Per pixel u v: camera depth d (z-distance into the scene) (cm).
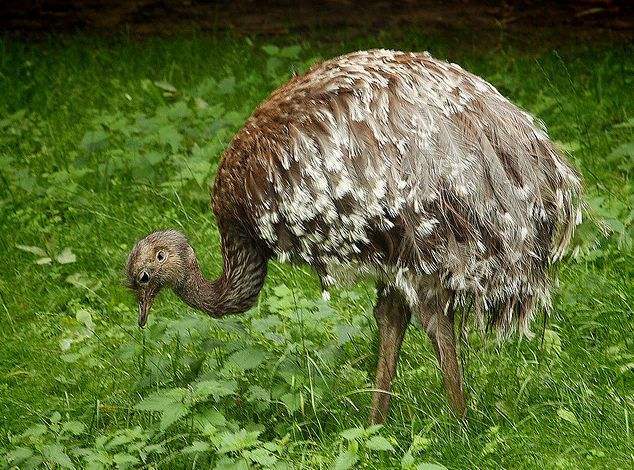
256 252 1074
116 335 1228
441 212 930
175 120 1619
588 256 1223
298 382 1025
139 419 1076
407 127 938
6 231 1442
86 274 1352
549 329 1147
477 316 953
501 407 1030
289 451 975
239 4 2130
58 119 1712
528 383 1061
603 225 1171
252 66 1859
